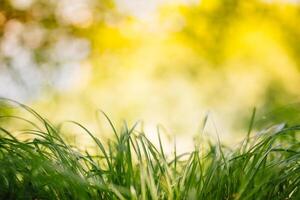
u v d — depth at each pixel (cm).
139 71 546
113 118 496
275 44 519
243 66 523
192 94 509
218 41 546
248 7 541
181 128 463
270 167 136
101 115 479
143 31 591
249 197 130
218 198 135
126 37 568
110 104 511
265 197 133
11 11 511
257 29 537
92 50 553
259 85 500
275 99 486
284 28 527
